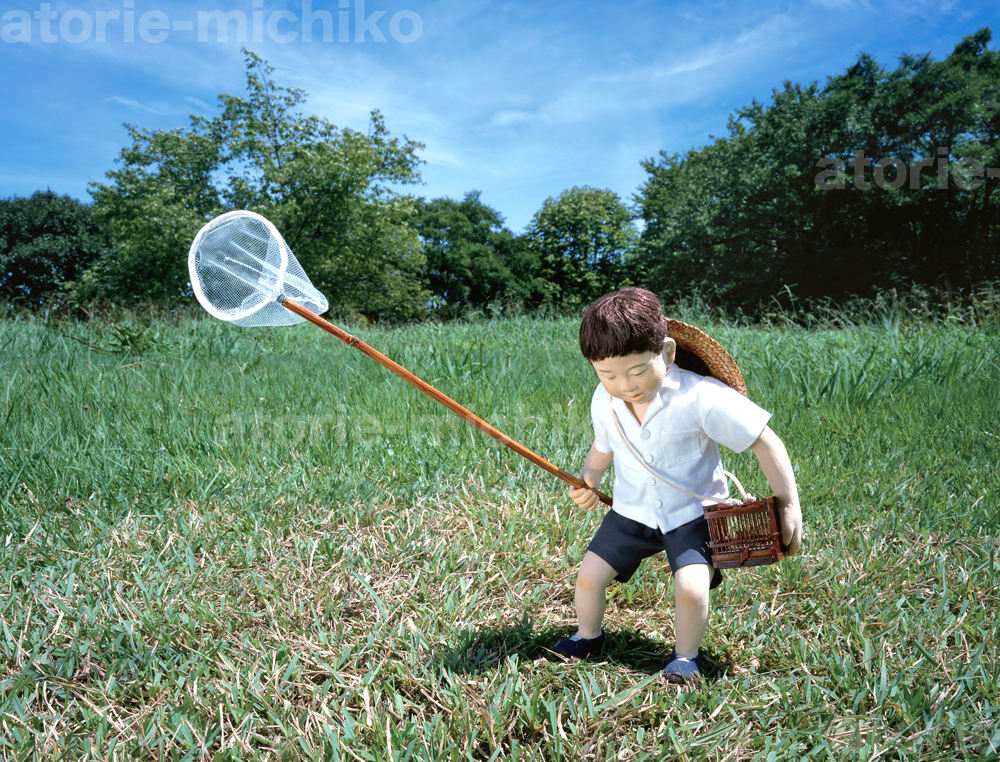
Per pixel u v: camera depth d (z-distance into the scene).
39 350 7.03
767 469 2.00
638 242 41.09
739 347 7.94
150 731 1.87
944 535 3.09
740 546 2.00
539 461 2.30
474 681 2.06
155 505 3.45
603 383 2.01
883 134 27.58
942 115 26.47
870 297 26.98
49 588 2.66
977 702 1.94
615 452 2.17
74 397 4.85
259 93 30.44
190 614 2.52
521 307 13.23
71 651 2.21
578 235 46.38
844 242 28.50
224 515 3.38
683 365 2.22
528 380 6.11
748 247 29.55
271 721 1.92
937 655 2.19
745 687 2.04
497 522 3.34
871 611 2.47
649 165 40.62
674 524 2.07
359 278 32.12
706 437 2.06
